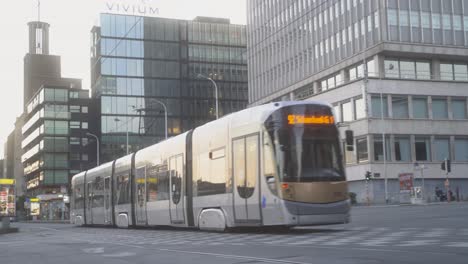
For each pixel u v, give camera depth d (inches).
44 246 691.4
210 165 783.1
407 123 2571.4
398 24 2539.4
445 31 2625.5
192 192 830.5
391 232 617.9
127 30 4136.3
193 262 415.2
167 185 922.1
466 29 2662.4
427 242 481.4
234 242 578.6
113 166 1225.4
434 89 2628.0
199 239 660.1
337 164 657.6
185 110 4200.3
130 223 1096.8
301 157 644.1
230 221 727.7
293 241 550.3
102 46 4067.4
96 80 4293.8
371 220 944.3
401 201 2487.7
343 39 2736.2
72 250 600.7
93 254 536.1
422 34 2578.7
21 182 5940.0
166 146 941.8
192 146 843.4
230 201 725.3
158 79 4163.4
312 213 632.4
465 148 2667.3
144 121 4099.4
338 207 644.1
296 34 3083.2
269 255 431.8
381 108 2508.6
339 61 2736.2
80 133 4672.7
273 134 654.5
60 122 4648.1
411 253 405.4
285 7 3189.0
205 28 4313.5
